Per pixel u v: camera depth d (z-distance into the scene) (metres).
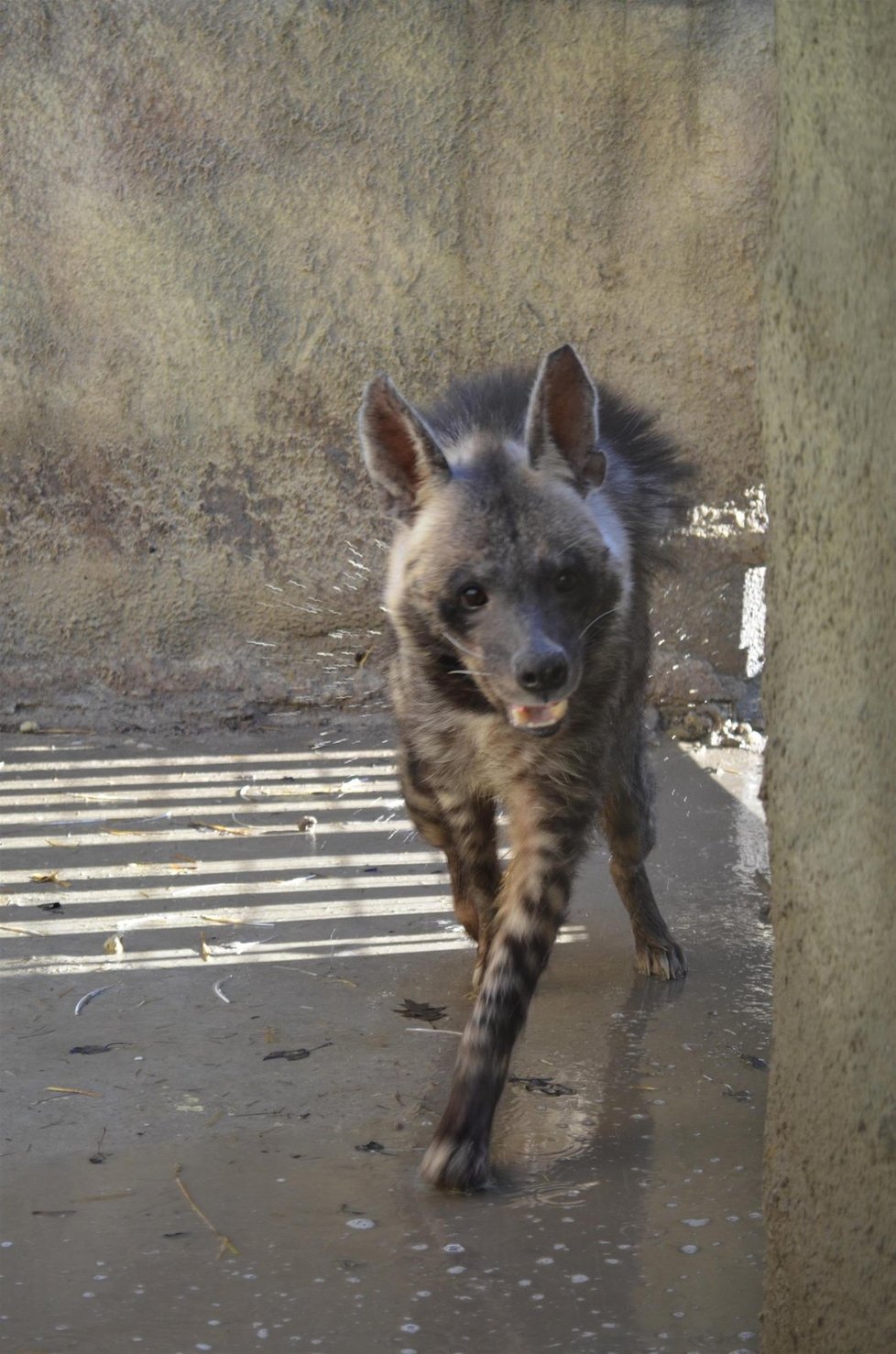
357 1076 2.15
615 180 3.70
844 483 1.34
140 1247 1.74
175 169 3.66
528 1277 1.69
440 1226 1.79
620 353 3.77
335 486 3.76
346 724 3.82
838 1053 1.36
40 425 3.72
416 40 3.64
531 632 1.98
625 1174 1.91
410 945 2.62
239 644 3.82
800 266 1.38
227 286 3.69
